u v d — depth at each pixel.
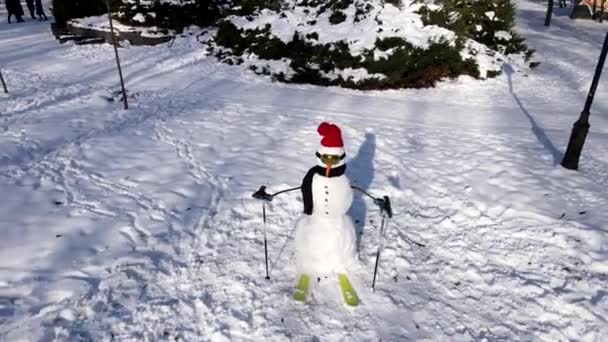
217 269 4.22
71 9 18.98
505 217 5.21
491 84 12.84
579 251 4.40
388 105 10.77
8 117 8.59
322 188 3.62
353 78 12.31
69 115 8.84
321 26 13.79
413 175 6.44
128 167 6.42
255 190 5.81
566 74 13.72
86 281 3.90
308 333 3.47
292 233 4.90
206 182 6.04
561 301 3.76
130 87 11.65
